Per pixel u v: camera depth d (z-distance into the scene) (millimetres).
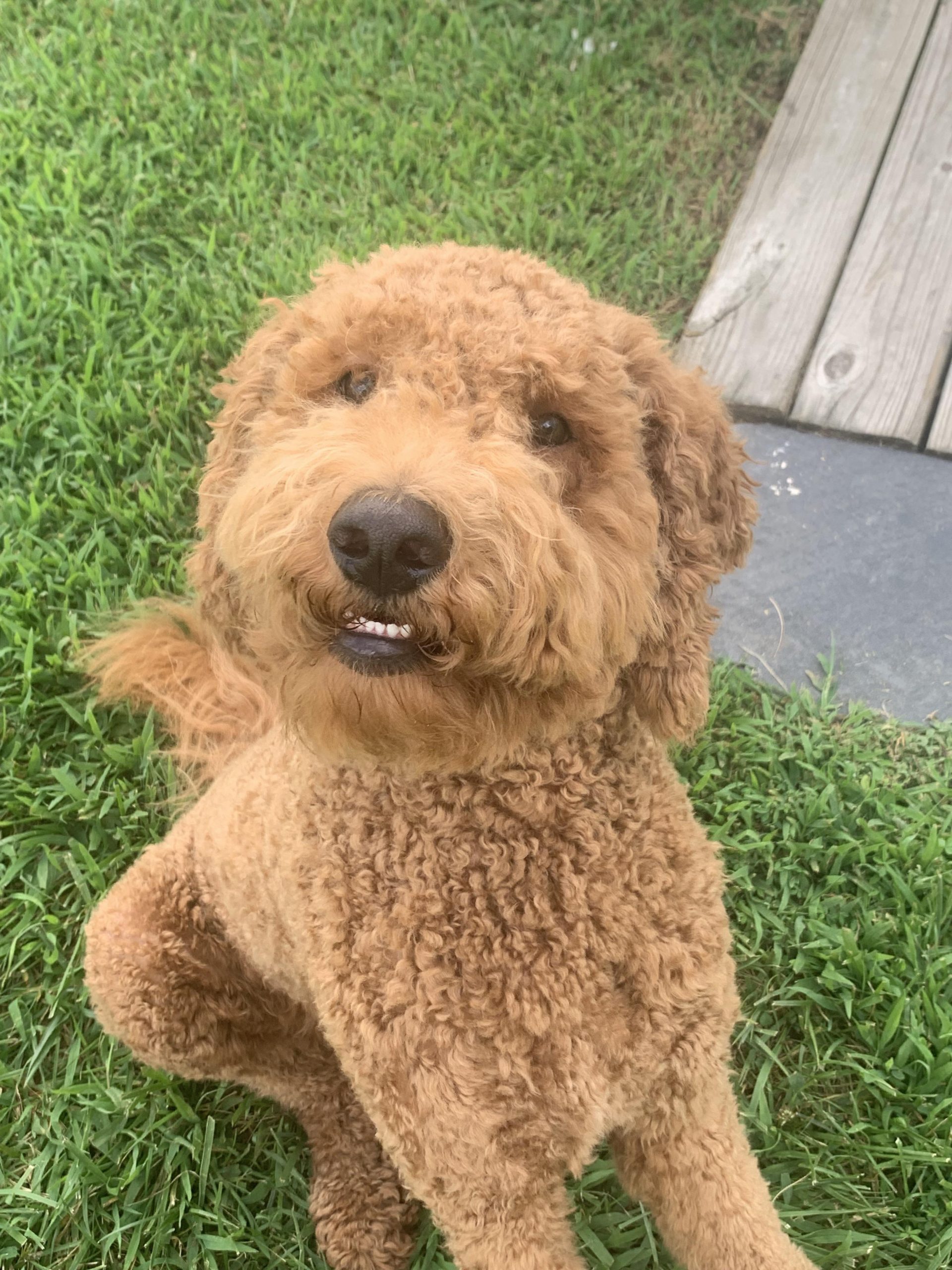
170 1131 841
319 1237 797
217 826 771
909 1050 836
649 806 646
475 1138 606
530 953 606
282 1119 872
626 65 1571
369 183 1413
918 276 1295
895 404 1207
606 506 607
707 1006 643
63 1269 800
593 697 592
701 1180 685
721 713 1038
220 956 810
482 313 595
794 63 1566
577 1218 800
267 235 1372
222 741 921
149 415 1199
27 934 933
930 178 1369
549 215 1407
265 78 1553
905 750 1011
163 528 1136
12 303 1265
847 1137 821
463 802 608
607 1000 619
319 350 635
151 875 812
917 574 1103
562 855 611
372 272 644
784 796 994
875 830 962
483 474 529
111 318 1272
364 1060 629
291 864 658
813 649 1075
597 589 573
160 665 931
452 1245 656
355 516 503
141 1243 811
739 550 729
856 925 922
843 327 1270
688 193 1456
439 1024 605
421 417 562
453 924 609
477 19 1627
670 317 1331
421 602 520
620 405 625
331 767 642
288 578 546
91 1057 888
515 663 546
